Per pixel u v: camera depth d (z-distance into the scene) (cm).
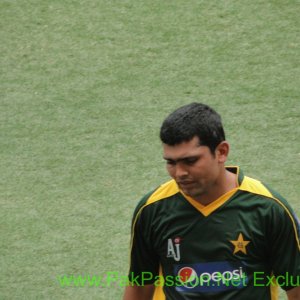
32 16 3231
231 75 2908
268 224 1244
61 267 2125
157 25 3156
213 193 1243
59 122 2736
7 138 2670
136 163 2536
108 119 2739
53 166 2539
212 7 3228
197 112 1192
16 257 2162
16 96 2864
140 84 2889
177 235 1272
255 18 3164
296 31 3094
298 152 2553
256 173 2473
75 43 3095
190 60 2988
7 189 2447
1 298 2020
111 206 2355
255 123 2684
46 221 2302
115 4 3278
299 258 1266
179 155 1183
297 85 2845
